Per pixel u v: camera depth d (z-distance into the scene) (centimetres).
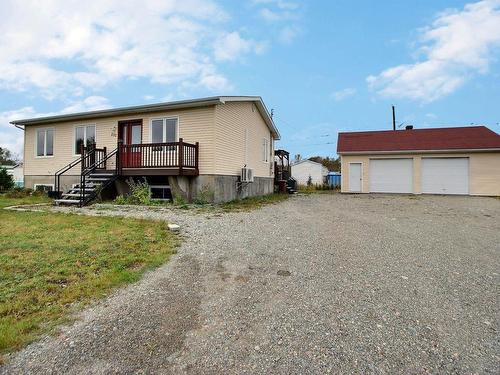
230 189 1342
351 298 368
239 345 273
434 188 1922
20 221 751
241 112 1462
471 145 1850
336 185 2991
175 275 431
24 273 413
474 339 287
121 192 1273
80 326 298
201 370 240
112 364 245
